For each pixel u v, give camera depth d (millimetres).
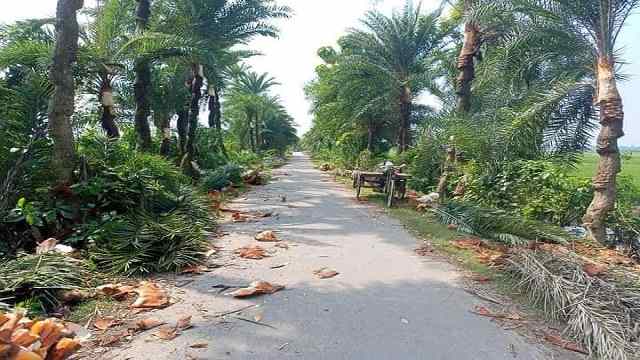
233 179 14000
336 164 24750
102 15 9797
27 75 7223
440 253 6023
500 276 5039
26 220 5434
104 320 3631
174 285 4543
